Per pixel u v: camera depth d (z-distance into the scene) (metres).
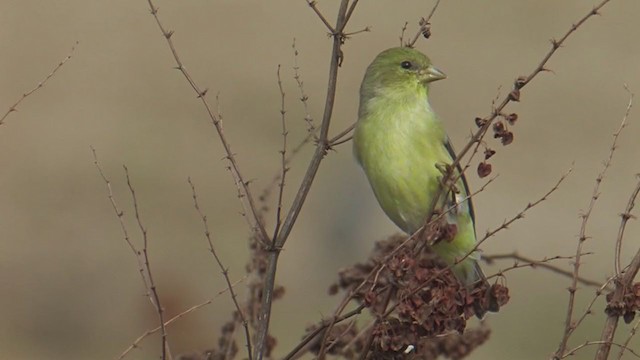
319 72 24.12
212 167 20.31
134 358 13.54
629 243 17.78
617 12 26.17
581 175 20.03
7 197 18.98
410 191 8.27
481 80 23.58
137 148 20.97
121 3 26.58
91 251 17.33
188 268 16.44
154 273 16.20
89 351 15.39
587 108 22.73
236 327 7.25
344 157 17.67
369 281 6.79
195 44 25.12
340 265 16.50
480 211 18.31
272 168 20.27
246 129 21.83
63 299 16.19
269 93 23.30
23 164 20.17
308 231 16.86
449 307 6.36
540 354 14.76
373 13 25.92
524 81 6.26
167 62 24.42
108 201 19.00
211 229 17.92
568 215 18.47
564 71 24.09
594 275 16.78
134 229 17.97
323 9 25.98
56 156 20.55
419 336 6.40
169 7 26.52
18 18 25.59
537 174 19.75
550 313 15.52
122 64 24.22
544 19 25.88
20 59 24.12
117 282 16.55
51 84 23.22
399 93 8.36
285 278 16.27
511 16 25.92
